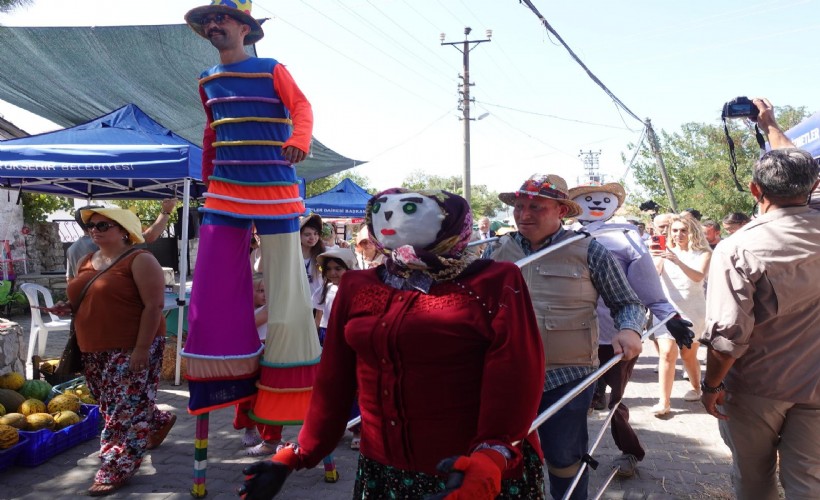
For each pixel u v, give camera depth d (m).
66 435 5.03
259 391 4.18
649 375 7.89
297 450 2.03
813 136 4.07
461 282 1.89
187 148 6.27
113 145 6.29
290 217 4.12
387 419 1.96
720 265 2.83
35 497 4.21
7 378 5.27
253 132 3.98
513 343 1.79
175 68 9.98
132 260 4.32
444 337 1.84
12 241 16.59
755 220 2.84
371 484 2.05
